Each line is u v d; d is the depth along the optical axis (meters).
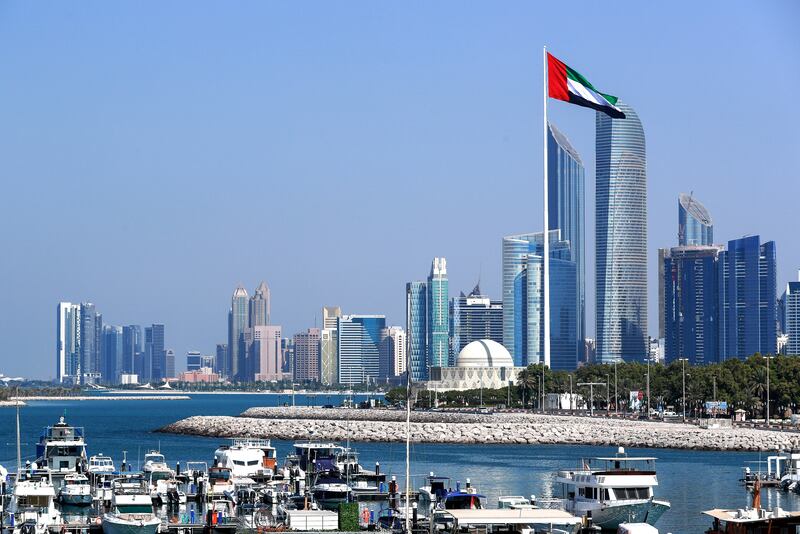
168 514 165.00
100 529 147.12
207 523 149.38
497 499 188.00
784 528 131.50
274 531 145.00
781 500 194.12
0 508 155.38
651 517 157.50
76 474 194.12
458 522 139.62
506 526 140.12
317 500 170.50
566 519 140.75
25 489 161.88
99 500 170.88
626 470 161.00
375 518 160.50
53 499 164.38
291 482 192.75
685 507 183.75
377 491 177.25
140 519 144.12
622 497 158.25
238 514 162.50
